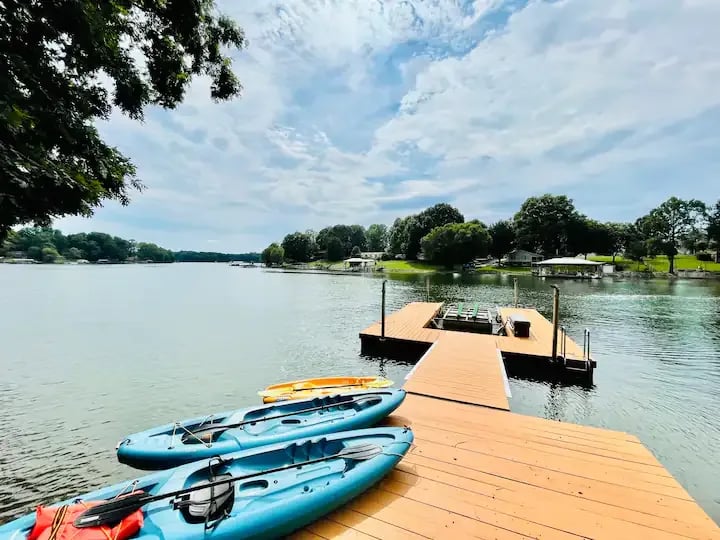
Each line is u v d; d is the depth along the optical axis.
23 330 16.30
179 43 6.59
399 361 11.48
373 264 74.25
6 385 9.45
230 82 7.44
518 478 3.97
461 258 60.84
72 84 5.02
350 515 3.40
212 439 4.72
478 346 10.44
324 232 103.12
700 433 6.78
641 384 9.20
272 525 3.06
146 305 24.52
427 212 71.88
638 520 3.30
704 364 10.71
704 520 3.30
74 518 2.87
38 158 3.89
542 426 5.29
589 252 63.81
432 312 16.58
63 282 41.81
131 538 2.82
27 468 5.77
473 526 3.24
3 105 3.30
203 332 15.99
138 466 4.45
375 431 4.61
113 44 5.31
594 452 4.52
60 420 7.44
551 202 61.56
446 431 5.14
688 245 61.69
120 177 5.74
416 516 3.38
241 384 9.56
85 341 14.31
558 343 10.90
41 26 4.05
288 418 5.29
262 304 25.08
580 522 3.28
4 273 56.69
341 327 17.14
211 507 3.14
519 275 50.12
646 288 32.72
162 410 7.95
